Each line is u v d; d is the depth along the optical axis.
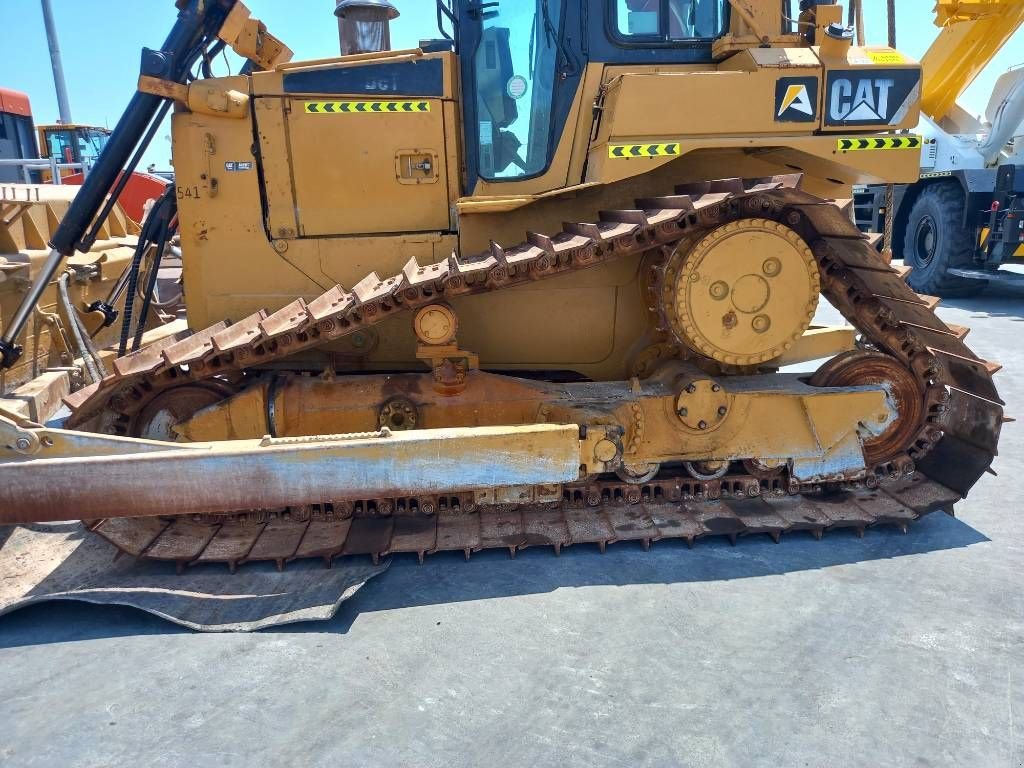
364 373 4.04
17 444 2.95
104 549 3.52
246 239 3.89
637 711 2.44
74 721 2.43
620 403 3.54
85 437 3.01
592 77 3.74
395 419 3.60
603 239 3.16
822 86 3.46
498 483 3.25
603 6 3.70
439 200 3.91
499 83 3.82
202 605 3.07
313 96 3.77
